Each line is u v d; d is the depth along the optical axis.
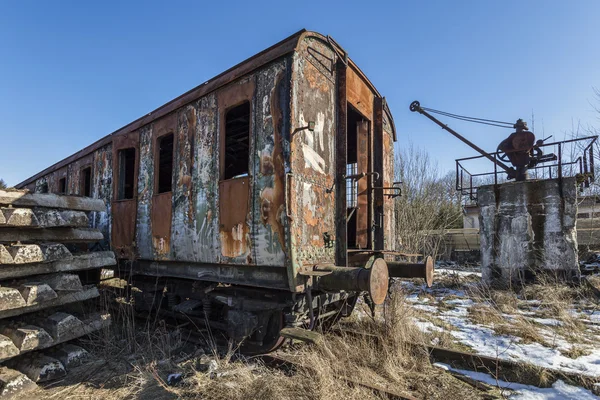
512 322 5.89
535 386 3.59
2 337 3.63
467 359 4.13
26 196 4.17
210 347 4.41
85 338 4.89
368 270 3.50
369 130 5.53
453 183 25.86
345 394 3.22
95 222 7.23
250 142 4.06
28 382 3.57
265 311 4.05
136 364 4.13
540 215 8.96
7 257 3.72
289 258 3.46
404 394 3.26
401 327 4.69
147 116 6.10
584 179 9.61
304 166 3.78
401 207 15.32
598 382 3.50
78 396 3.50
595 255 12.32
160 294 5.81
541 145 9.88
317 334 3.40
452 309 7.05
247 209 3.96
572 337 5.12
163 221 5.30
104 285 7.45
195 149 4.86
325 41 4.30
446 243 16.47
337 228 4.36
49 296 3.99
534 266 8.91
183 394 3.35
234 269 4.16
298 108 3.73
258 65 4.03
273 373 3.60
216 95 4.62
